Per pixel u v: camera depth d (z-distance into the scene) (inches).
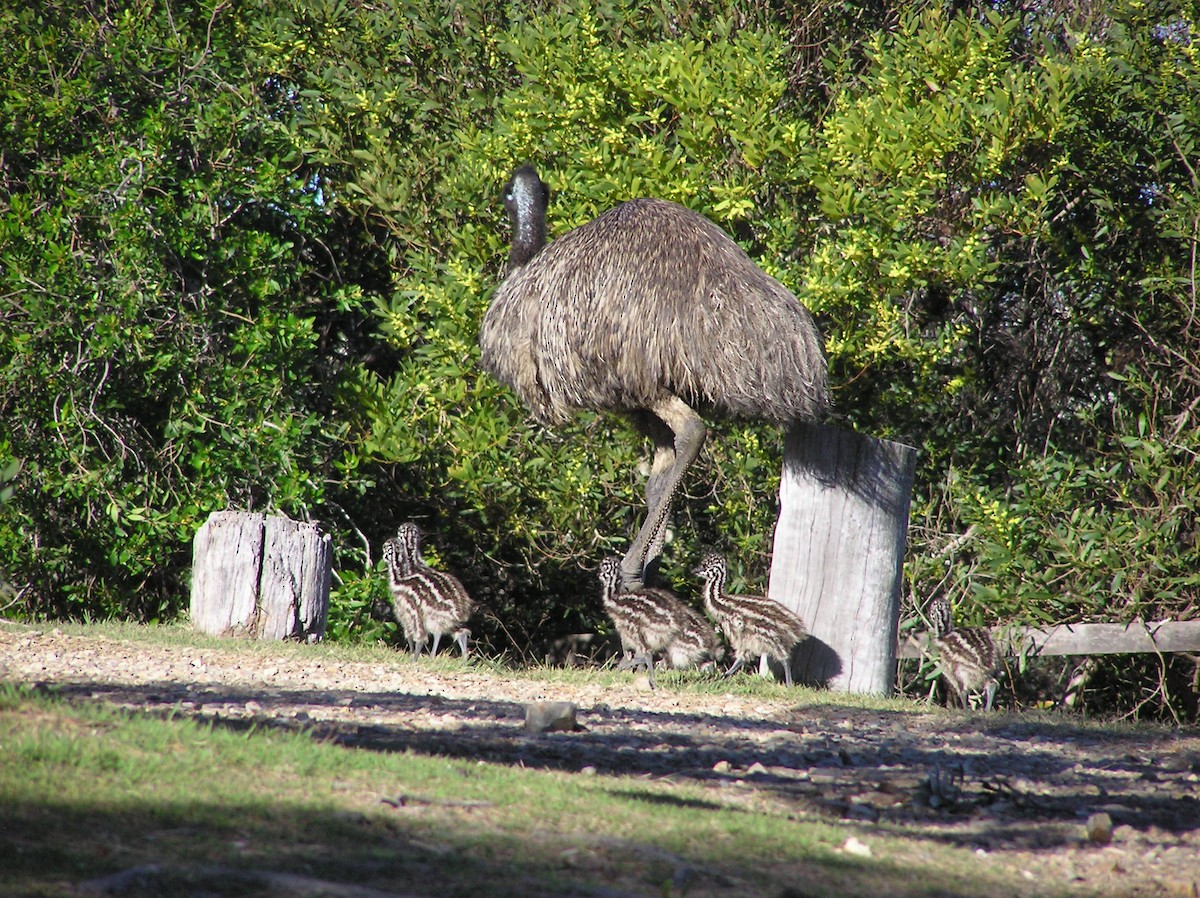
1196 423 1945.1
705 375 1432.1
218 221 1985.7
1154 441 1840.6
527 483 2016.5
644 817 681.6
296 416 1994.3
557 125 1956.2
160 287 1870.1
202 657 1336.1
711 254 1464.1
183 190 1940.2
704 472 2098.9
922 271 1807.3
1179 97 1974.7
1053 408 2237.9
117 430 1867.6
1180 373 1975.9
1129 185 2080.5
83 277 1820.9
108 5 2139.5
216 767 676.7
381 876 519.8
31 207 1909.4
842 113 1918.1
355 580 1998.0
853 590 1579.7
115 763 648.4
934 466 2123.5
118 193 1855.3
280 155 2118.6
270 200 2031.3
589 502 2050.9
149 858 510.3
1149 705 2079.2
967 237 1882.4
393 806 642.2
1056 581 1893.5
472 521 2288.4
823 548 1583.4
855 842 669.3
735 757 960.3
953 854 693.9
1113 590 1804.9
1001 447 2161.7
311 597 1638.8
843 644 1578.5
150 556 1849.2
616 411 1525.6
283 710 1005.2
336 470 2178.9
